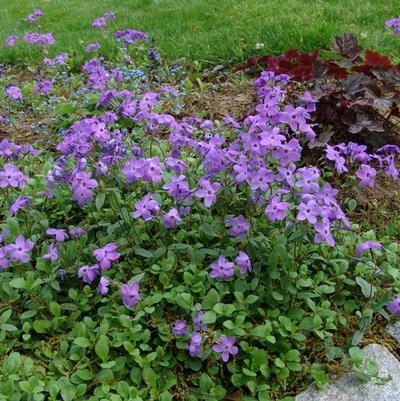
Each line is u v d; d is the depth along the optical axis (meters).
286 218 0.79
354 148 0.82
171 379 0.70
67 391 0.66
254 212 0.81
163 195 0.86
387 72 1.08
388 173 0.81
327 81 1.12
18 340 0.75
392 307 0.71
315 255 0.80
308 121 1.08
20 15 2.38
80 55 1.67
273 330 0.74
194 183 0.82
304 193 0.74
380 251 0.85
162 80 1.45
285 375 0.70
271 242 0.78
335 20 1.65
